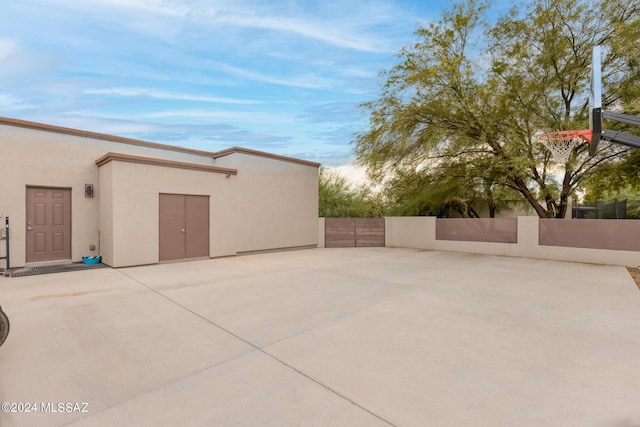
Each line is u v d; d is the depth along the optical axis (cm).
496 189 1331
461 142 1141
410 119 1098
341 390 244
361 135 1204
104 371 274
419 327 388
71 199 808
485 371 277
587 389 249
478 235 1137
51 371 274
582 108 1073
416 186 1284
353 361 295
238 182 1032
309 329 379
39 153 755
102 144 862
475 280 675
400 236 1337
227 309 458
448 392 243
